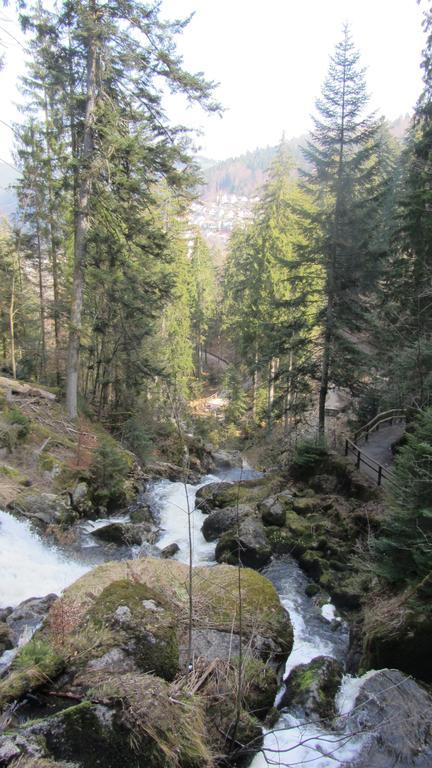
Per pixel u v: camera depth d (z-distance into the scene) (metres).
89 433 16.58
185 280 32.25
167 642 4.39
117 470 13.88
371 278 16.03
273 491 14.15
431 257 12.91
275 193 26.50
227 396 25.38
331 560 10.04
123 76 15.48
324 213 16.36
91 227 16.81
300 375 17.89
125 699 3.52
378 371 16.56
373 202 15.48
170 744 3.36
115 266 17.64
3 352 29.11
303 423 19.16
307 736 4.88
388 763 4.56
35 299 29.42
